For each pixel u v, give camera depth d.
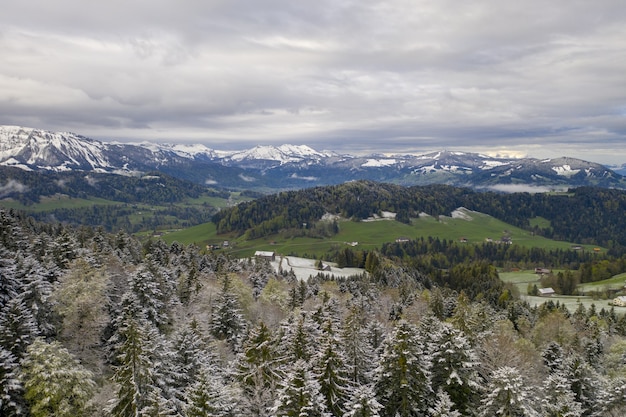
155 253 114.69
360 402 31.45
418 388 37.31
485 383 42.94
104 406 36.28
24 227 114.81
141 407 33.34
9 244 76.12
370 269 190.25
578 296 170.50
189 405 31.38
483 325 72.81
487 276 179.62
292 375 32.34
